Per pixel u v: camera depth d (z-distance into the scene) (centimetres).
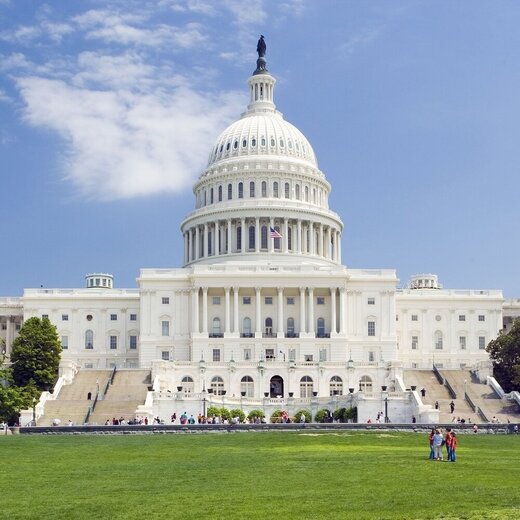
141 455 7025
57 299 18050
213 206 19225
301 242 19088
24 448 7631
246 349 16612
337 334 16712
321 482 5116
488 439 8831
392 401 12525
